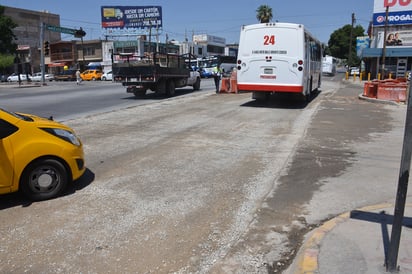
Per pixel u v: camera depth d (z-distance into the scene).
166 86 21.00
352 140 9.41
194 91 24.77
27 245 4.20
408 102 3.11
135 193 5.75
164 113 14.21
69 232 4.50
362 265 3.51
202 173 6.77
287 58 14.60
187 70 23.55
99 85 35.88
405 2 38.22
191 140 9.49
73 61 74.75
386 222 4.45
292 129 10.91
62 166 5.54
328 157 7.79
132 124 11.86
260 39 14.87
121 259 3.92
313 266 3.50
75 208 5.19
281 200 5.46
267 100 18.06
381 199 5.42
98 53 73.19
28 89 31.58
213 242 4.26
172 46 76.75
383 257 3.64
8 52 68.19
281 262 3.84
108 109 15.73
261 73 15.03
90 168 7.06
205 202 5.41
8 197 5.57
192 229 4.58
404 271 3.38
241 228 4.60
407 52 38.59
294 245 4.18
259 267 3.75
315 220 4.77
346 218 4.59
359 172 6.76
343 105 16.56
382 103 17.28
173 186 6.07
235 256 3.96
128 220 4.82
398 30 39.41
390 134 10.15
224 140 9.49
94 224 4.71
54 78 61.69
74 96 22.42
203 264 3.82
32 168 5.33
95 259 3.92
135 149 8.56
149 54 20.72
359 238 4.04
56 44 75.75
